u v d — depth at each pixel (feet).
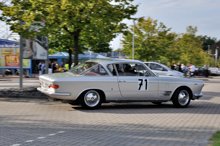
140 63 33.99
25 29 44.80
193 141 18.45
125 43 118.52
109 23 44.45
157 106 36.65
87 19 43.42
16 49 88.43
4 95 40.93
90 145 17.24
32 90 44.88
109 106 35.42
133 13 46.11
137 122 25.26
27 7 43.55
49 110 31.04
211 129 22.84
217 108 35.76
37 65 128.57
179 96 35.35
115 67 32.86
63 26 48.24
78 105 35.14
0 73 109.29
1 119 25.52
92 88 31.45
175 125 24.23
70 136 19.52
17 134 19.89
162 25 115.14
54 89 30.37
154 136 19.93
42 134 19.98
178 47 152.97
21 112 29.35
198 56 160.56
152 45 113.60
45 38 50.90
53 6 40.73
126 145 17.37
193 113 31.35
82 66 33.63
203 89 65.36
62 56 135.23
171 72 63.10
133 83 32.94
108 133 20.70
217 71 169.48
